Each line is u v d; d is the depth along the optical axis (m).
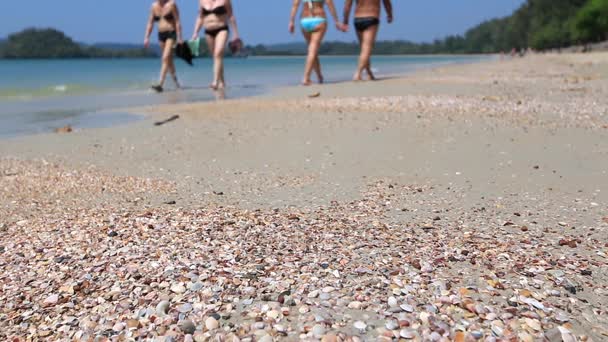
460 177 4.86
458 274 2.75
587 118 7.41
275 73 24.34
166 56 14.14
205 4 14.02
